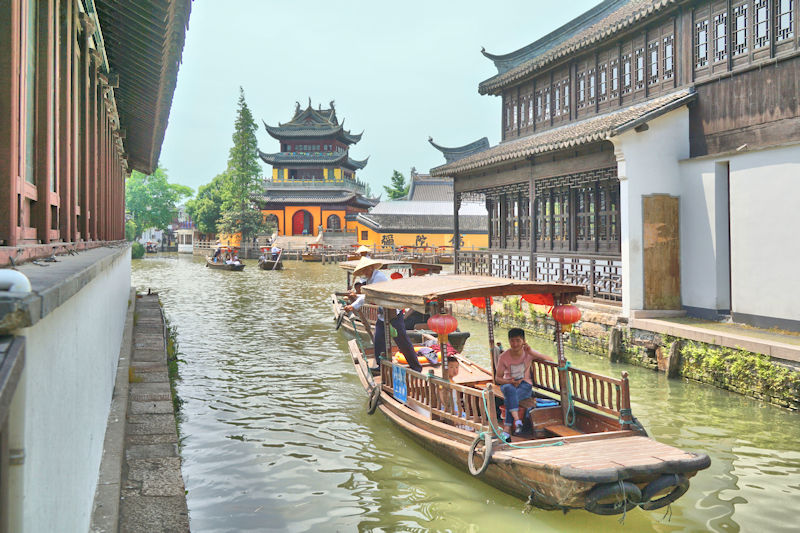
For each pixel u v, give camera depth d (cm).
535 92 1973
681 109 1322
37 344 236
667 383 1109
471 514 603
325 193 6725
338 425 886
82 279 310
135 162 2231
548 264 1677
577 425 724
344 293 2125
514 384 738
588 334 1428
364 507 620
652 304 1304
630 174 1291
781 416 902
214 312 2105
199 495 645
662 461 521
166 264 5291
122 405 752
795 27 1085
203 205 7000
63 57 637
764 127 1143
